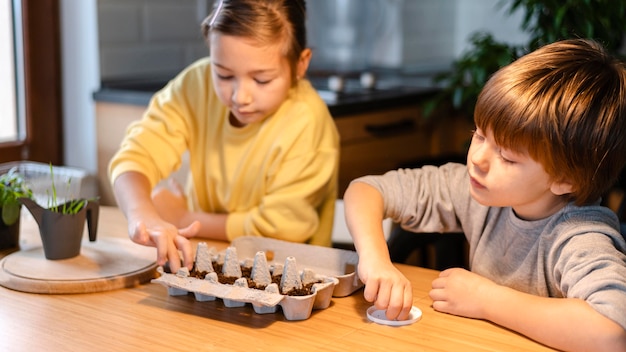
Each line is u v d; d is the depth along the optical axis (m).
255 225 1.52
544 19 2.60
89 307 1.14
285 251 1.34
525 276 1.19
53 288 1.19
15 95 2.52
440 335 1.05
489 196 1.09
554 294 1.16
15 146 2.50
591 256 1.04
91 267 1.27
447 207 1.32
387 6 3.43
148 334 1.05
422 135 3.01
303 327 1.07
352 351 1.00
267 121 1.56
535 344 1.03
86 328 1.07
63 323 1.08
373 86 2.97
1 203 1.40
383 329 1.07
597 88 1.05
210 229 1.55
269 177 1.56
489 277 1.25
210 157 1.64
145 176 1.54
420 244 1.62
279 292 1.13
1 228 1.41
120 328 1.07
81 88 2.56
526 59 1.10
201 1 2.85
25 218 1.62
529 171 1.06
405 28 3.45
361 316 1.12
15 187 1.45
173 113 1.65
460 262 1.71
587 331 0.98
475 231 1.28
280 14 1.44
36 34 2.51
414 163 2.85
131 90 2.49
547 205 1.15
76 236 1.31
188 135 1.67
